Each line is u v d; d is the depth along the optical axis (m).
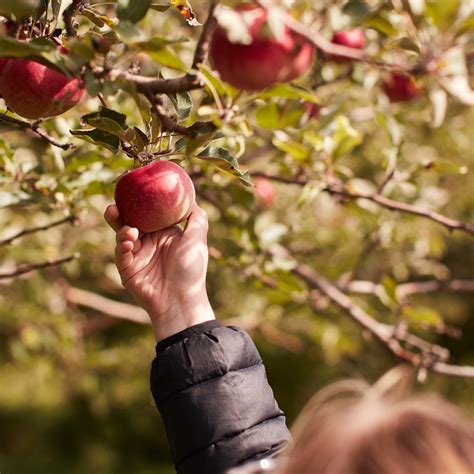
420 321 3.42
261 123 2.01
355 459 1.16
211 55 1.85
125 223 1.92
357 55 1.92
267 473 1.50
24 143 3.53
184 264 2.01
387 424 1.19
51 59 1.57
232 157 1.81
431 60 1.98
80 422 9.55
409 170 2.98
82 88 1.83
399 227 4.25
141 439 9.44
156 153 1.87
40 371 5.40
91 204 3.25
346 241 4.82
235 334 1.97
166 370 1.92
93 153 2.55
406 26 2.03
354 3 1.89
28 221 4.28
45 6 1.87
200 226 2.07
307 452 1.23
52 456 9.33
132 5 1.67
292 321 5.56
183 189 1.89
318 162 2.98
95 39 1.65
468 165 5.78
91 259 4.61
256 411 1.90
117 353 5.73
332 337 4.60
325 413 1.29
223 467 1.84
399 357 3.37
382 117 3.01
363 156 5.14
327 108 2.93
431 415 1.20
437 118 2.03
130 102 3.16
